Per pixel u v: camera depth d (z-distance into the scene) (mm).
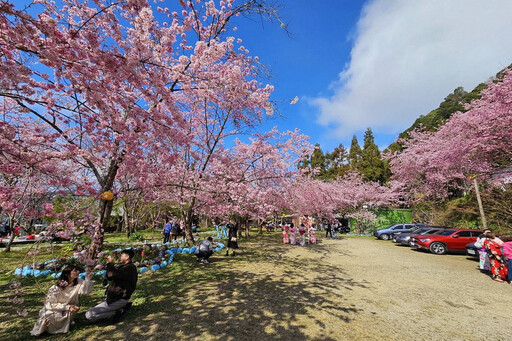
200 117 10570
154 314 4113
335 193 20062
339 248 12844
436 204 19781
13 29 2709
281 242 15500
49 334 3365
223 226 18359
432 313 4387
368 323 3928
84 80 3465
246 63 6059
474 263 9148
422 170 18359
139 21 3236
